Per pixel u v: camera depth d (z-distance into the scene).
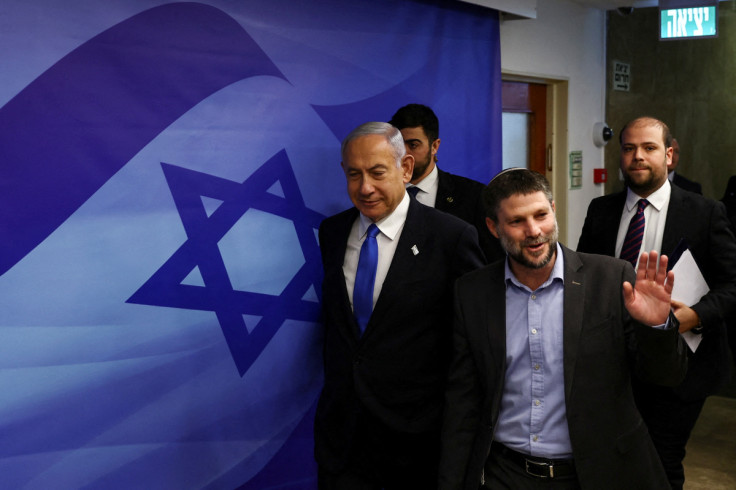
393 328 2.40
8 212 2.13
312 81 3.04
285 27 2.92
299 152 2.99
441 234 2.44
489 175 4.11
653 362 1.91
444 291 2.41
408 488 2.54
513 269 2.09
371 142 2.36
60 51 2.24
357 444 2.46
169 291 2.54
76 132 2.28
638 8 5.98
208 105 2.65
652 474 2.04
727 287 2.77
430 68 3.66
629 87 6.02
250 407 2.84
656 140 2.88
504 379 2.09
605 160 5.89
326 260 2.62
